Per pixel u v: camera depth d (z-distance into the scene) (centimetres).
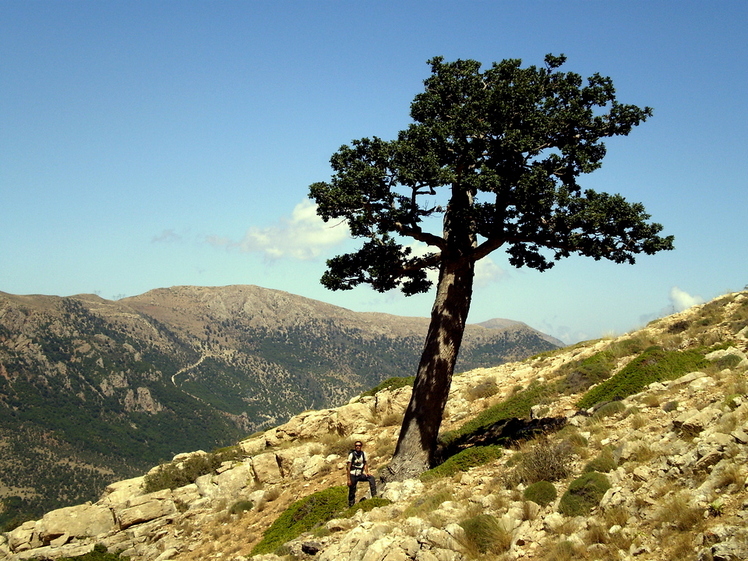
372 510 1388
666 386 1505
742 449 869
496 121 1628
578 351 2656
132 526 2283
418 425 1688
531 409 1889
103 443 17375
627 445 1097
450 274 1762
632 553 788
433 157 1622
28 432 16100
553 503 1039
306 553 1313
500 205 1686
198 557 1789
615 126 1759
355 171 1714
